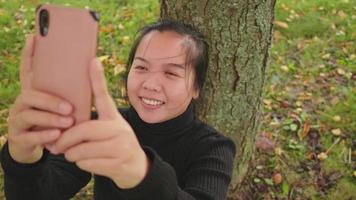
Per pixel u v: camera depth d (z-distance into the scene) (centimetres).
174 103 176
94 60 90
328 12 555
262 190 327
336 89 430
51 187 150
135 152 96
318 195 330
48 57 93
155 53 175
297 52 482
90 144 92
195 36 187
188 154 179
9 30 484
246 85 253
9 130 105
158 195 110
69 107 92
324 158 353
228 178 167
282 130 378
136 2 563
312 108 405
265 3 237
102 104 91
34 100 93
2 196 313
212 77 245
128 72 190
